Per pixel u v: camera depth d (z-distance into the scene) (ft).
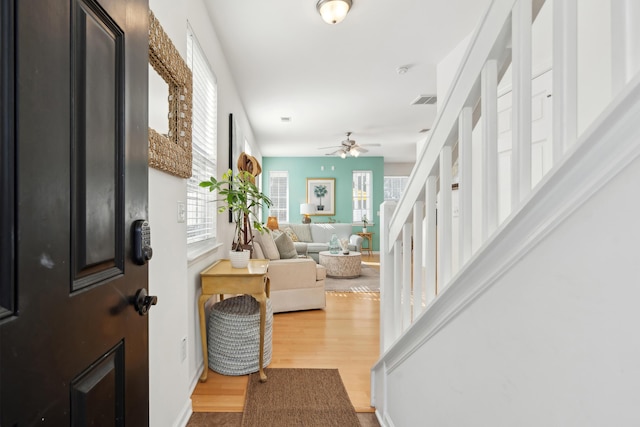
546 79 6.45
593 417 1.80
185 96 5.19
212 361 6.84
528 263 2.32
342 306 11.78
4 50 1.41
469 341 3.01
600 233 1.78
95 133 2.07
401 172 30.76
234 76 11.36
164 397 4.46
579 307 1.90
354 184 28.14
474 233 7.86
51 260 1.67
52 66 1.68
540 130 6.57
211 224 8.38
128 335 2.48
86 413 1.92
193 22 6.40
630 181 1.62
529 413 2.29
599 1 4.87
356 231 27.91
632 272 1.60
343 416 5.30
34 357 1.54
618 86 1.78
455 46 9.48
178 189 5.09
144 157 2.81
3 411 1.36
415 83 12.16
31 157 1.54
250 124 17.48
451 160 3.65
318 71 11.04
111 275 2.26
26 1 1.51
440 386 3.53
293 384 6.28
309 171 27.78
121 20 2.41
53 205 1.69
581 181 1.90
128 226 2.49
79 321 1.89
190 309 6.10
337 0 7.11
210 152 8.25
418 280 4.34
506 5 2.66
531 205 2.22
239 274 6.46
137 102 2.68
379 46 9.44
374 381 5.61
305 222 25.98
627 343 1.62
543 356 2.17
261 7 7.56
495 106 2.89
